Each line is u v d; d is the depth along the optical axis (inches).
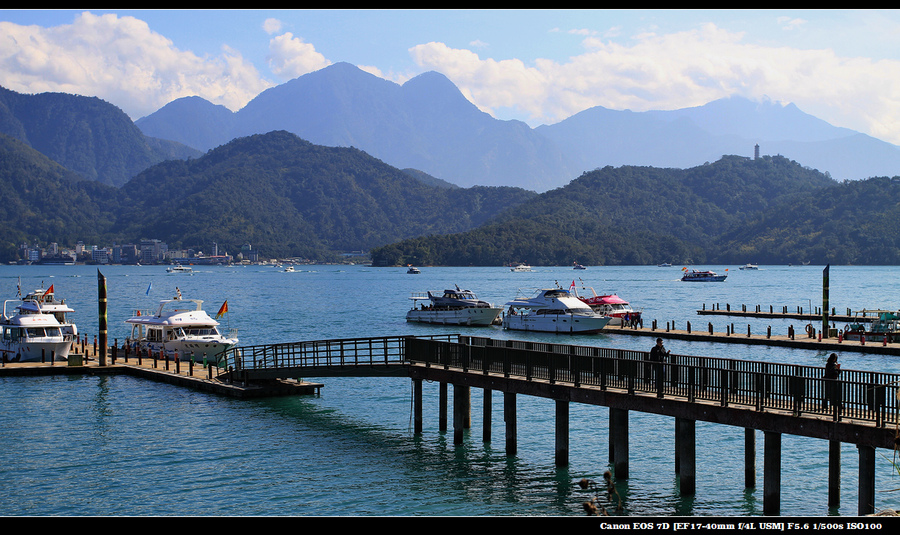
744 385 1056.2
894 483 1171.3
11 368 2134.6
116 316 4446.4
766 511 1018.7
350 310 5073.8
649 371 1147.9
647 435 1472.7
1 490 1169.4
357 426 1567.4
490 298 6314.0
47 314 2431.1
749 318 4072.3
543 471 1254.9
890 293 6378.0
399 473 1250.6
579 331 3294.8
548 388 1261.1
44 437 1469.0
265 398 1834.4
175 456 1344.7
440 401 1515.7
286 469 1272.1
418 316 4015.8
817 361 2317.9
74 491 1165.1
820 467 1261.1
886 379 1002.1
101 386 1985.7
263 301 6112.2
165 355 2290.8
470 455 1349.7
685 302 5585.6
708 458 1318.9
